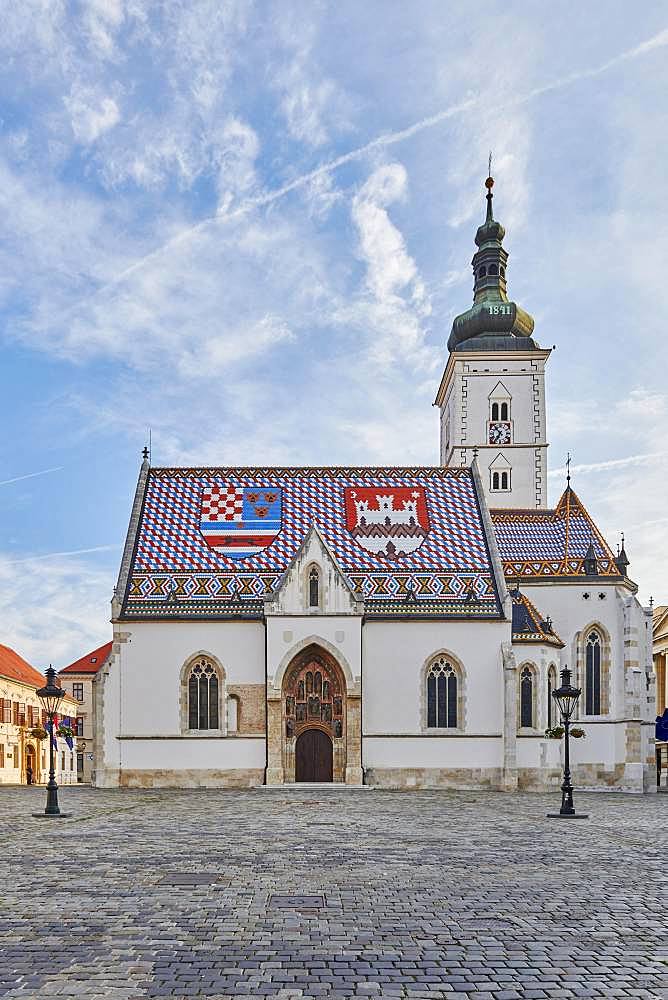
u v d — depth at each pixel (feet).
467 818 131.64
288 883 73.26
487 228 315.17
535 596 238.27
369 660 213.46
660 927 58.80
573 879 76.18
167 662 211.00
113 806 151.43
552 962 50.88
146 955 51.65
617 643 234.17
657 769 255.70
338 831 111.86
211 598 215.92
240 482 241.55
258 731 209.15
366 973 48.65
